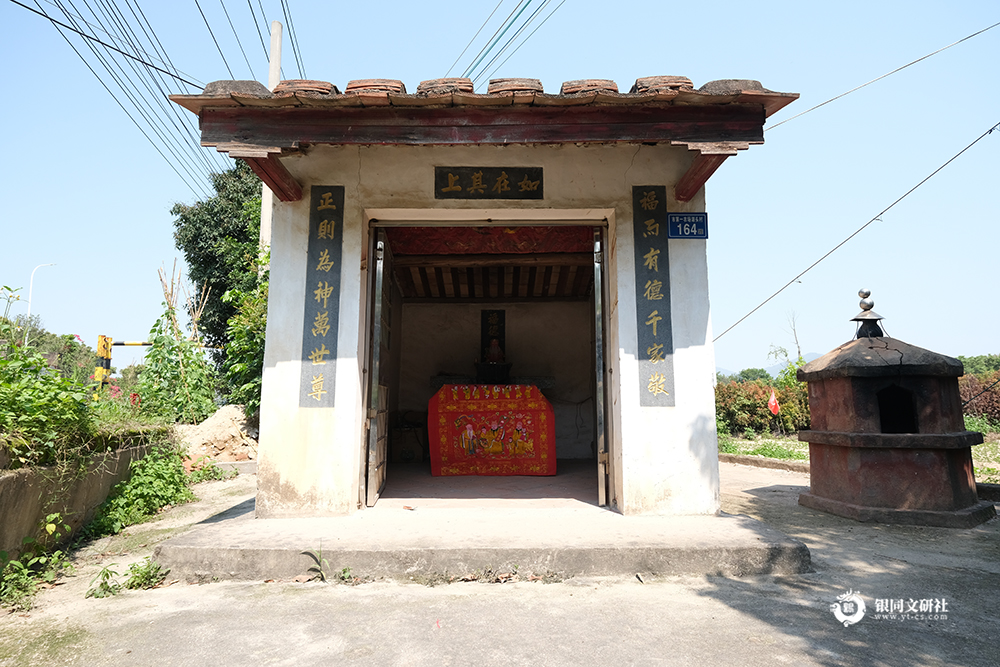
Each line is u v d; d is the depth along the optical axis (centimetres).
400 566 380
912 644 285
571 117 423
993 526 536
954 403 580
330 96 405
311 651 277
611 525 447
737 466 1077
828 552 448
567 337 1002
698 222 512
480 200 511
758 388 1670
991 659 270
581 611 326
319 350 492
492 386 798
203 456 902
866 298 636
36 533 425
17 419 420
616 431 508
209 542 396
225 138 418
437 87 410
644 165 517
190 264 1666
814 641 288
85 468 495
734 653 275
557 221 543
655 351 496
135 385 991
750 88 411
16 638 294
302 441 482
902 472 559
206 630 302
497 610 328
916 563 419
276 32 1161
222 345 1661
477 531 428
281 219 505
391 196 509
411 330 1003
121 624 310
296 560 382
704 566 388
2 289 486
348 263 500
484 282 959
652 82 413
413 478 736
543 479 725
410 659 269
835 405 607
